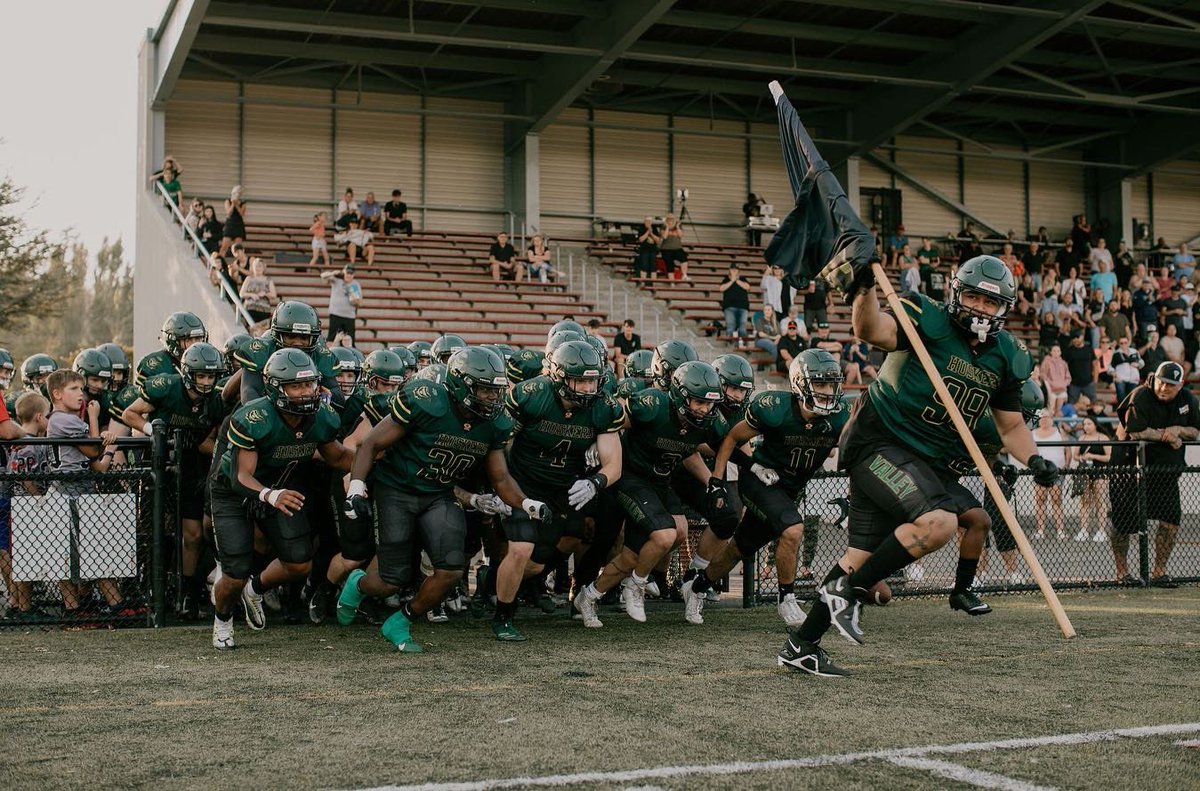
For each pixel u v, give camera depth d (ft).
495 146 79.15
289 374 20.43
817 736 13.39
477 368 20.54
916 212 87.56
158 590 24.23
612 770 11.89
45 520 23.91
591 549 25.70
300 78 74.28
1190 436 31.53
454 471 21.22
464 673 18.13
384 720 14.53
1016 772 11.74
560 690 16.53
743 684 16.93
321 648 21.04
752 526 24.54
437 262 70.44
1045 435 42.88
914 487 16.08
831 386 22.61
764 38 72.90
